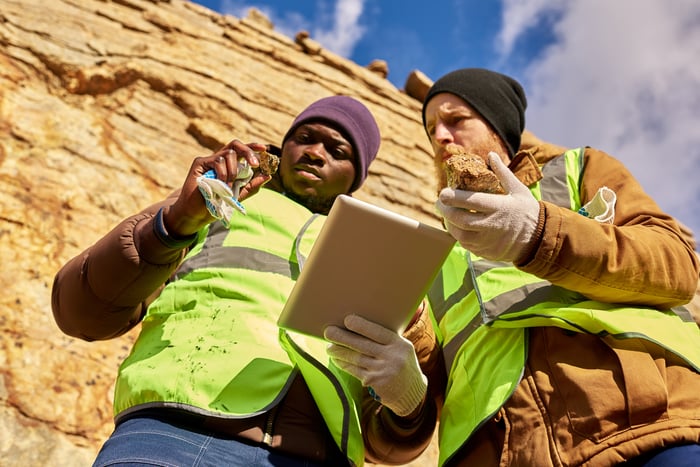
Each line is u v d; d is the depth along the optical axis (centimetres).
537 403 181
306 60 943
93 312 200
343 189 272
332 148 273
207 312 208
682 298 189
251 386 189
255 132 738
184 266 226
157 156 634
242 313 206
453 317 233
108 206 546
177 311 213
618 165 228
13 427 375
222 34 889
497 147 264
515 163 237
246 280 216
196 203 190
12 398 388
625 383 171
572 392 177
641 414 166
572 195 229
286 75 877
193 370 190
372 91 986
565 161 238
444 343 232
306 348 202
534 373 188
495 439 191
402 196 800
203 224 196
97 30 712
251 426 187
